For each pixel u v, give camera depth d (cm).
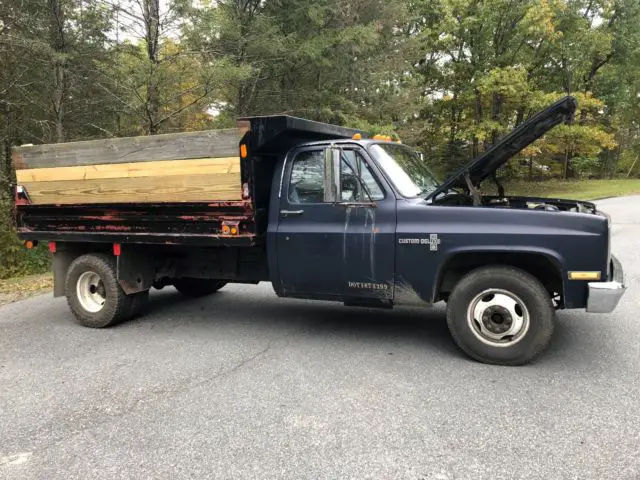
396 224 466
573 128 2797
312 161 506
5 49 1130
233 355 492
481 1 2664
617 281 415
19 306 760
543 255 420
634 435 316
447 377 417
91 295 622
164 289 834
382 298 481
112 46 1238
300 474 288
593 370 421
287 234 509
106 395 408
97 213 591
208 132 510
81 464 309
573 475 277
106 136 1316
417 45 1933
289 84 1518
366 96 1750
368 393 391
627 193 2638
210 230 531
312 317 620
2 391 424
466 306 444
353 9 1534
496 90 2494
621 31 3234
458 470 286
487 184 779
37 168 614
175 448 322
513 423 336
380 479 281
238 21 1257
